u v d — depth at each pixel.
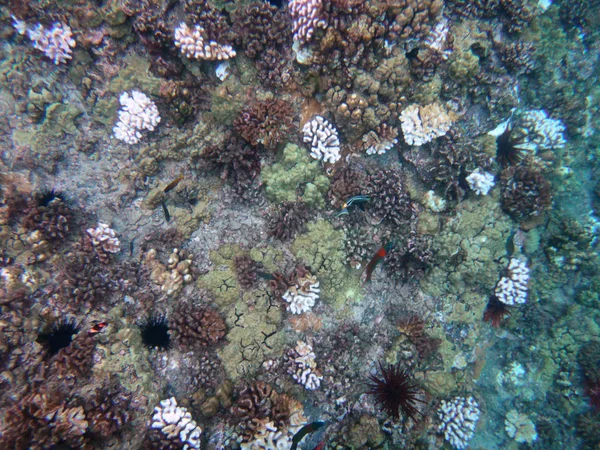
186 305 1.15
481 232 1.38
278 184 1.22
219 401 1.10
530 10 1.35
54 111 1.13
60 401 0.98
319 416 1.18
